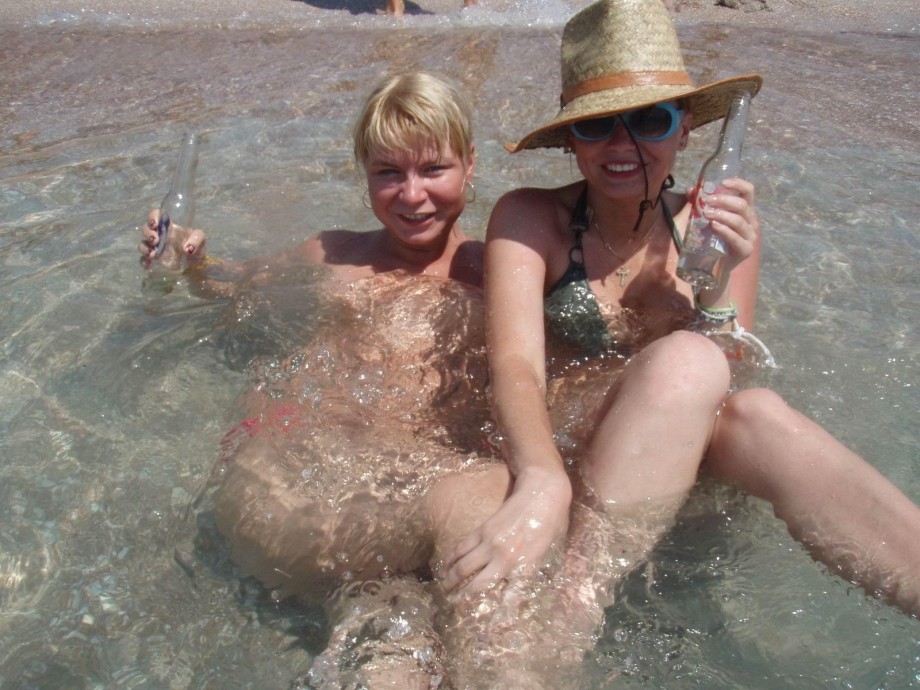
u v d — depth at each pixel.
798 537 0.78
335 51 2.72
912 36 3.03
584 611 0.71
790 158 1.79
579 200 1.07
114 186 1.63
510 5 3.46
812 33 3.06
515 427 0.84
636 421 0.79
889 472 0.90
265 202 1.58
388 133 1.11
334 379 1.02
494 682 0.65
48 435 0.97
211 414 1.01
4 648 0.72
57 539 0.83
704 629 0.72
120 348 1.13
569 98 1.03
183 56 2.62
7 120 2.01
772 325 1.19
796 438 0.78
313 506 0.82
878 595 0.73
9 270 1.31
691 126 1.13
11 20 3.05
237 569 0.80
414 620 0.72
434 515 0.78
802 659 0.70
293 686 0.68
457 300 1.12
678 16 3.32
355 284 1.19
